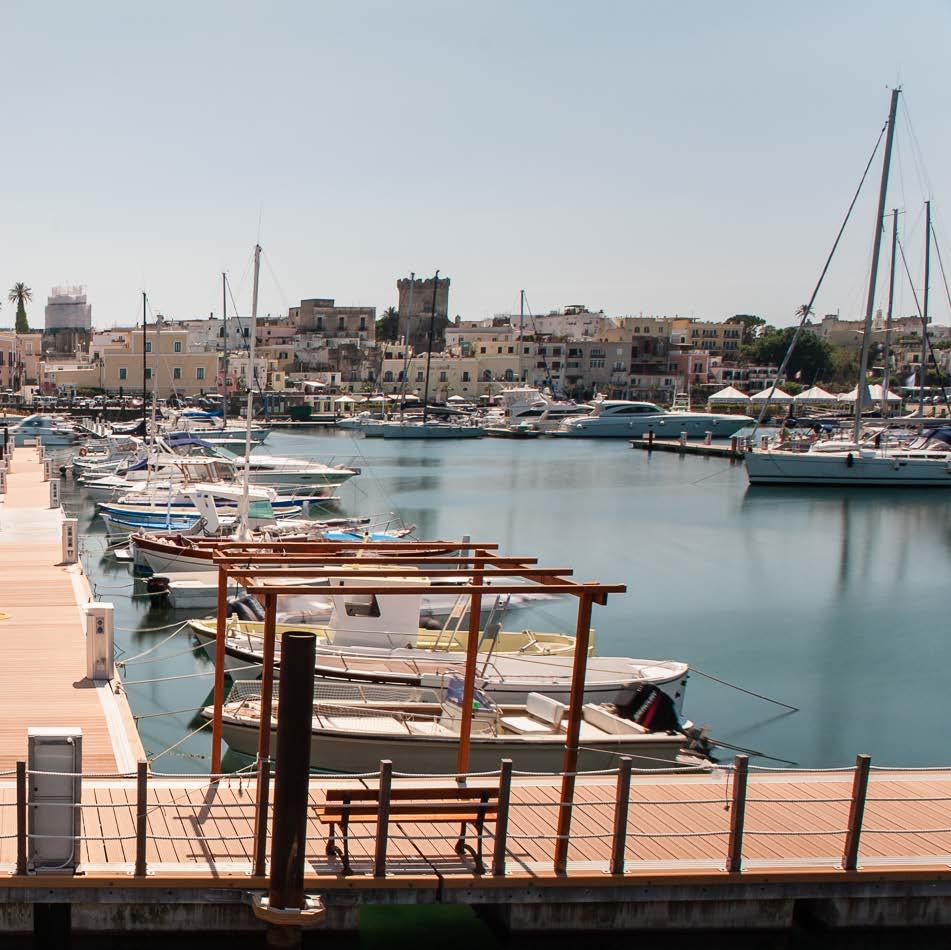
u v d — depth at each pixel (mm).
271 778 11562
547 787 13336
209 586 30172
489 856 11352
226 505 45125
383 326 190875
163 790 12438
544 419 119000
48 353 175750
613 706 18359
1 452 72750
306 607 25359
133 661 24781
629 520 52719
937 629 30281
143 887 10320
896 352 175250
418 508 55750
